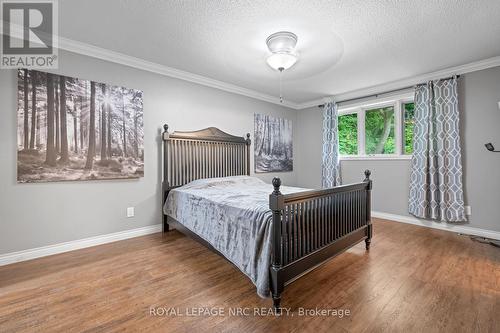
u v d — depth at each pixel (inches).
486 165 114.8
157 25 84.7
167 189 124.0
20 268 82.7
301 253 69.6
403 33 88.5
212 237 85.9
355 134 170.9
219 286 71.8
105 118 106.0
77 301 63.7
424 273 78.8
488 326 53.9
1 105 84.7
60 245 96.4
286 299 64.9
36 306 61.4
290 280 63.9
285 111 191.6
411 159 139.5
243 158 159.9
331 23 82.0
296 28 85.4
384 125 157.0
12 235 86.9
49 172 93.0
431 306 61.3
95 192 104.9
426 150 128.8
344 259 90.4
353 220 93.7
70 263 87.0
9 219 86.3
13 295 66.4
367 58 109.4
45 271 80.6
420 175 131.3
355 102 165.2
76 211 100.1
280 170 187.0
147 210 120.7
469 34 89.4
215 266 85.4
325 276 77.3
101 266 84.8
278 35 88.4
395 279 75.1
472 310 59.5
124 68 111.9
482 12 75.7
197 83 137.9
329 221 81.1
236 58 111.6
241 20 81.2
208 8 74.9
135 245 105.5
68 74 97.1
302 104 196.4
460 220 119.5
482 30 86.5
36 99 90.4
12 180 86.6
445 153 122.8
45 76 92.1
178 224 113.4
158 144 123.8
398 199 145.7
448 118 122.0
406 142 147.5
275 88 156.2
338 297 65.7
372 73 128.3
